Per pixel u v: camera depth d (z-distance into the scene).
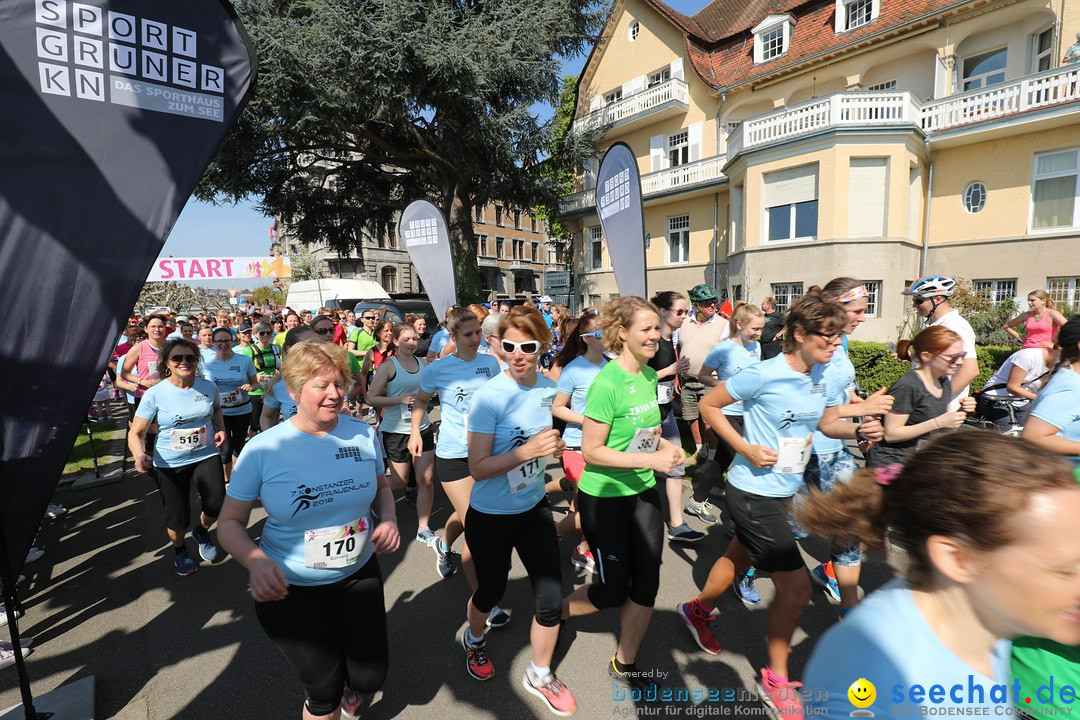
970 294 12.02
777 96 17.33
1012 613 0.83
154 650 2.97
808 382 2.32
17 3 2.13
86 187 2.27
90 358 2.29
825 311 2.20
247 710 2.50
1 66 2.12
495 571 2.45
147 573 3.90
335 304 18.09
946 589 0.93
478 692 2.54
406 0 13.86
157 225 2.37
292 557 1.95
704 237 18.92
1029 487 0.80
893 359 8.04
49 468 2.27
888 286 13.37
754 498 2.36
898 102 13.17
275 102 14.07
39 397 2.23
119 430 8.82
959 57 14.05
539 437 2.26
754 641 2.88
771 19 17.44
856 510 1.17
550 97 17.31
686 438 6.89
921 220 14.17
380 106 14.21
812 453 3.28
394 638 2.99
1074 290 11.99
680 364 4.36
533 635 2.42
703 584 3.49
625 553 2.36
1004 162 12.87
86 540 4.49
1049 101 11.76
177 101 2.41
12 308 2.18
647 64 20.78
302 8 14.50
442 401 3.64
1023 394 4.11
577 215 22.58
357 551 2.03
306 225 20.38
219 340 5.44
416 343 4.64
